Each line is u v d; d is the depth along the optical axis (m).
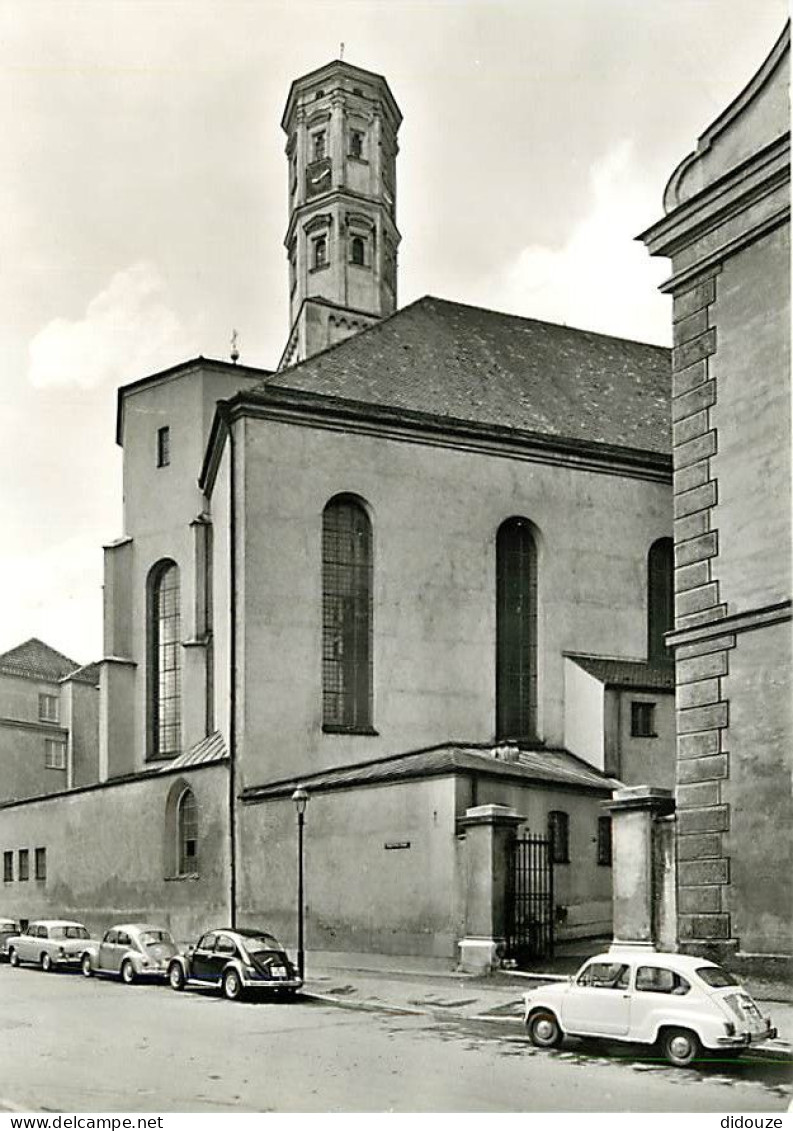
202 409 51.47
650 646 45.44
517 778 33.19
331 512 41.31
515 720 43.19
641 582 45.56
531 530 44.25
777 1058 18.27
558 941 34.16
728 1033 17.58
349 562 41.31
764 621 24.08
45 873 48.19
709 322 26.11
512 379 47.78
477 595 42.66
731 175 25.30
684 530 26.19
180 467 51.53
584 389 49.34
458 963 30.19
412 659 41.34
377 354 45.66
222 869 38.47
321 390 42.22
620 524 45.53
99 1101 15.47
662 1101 15.62
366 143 65.00
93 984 31.25
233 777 38.25
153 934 32.41
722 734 24.77
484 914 29.58
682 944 24.84
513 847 30.08
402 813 32.62
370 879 33.19
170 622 51.12
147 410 52.81
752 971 23.50
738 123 25.77
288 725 39.06
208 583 49.09
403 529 41.84
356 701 40.62
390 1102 15.44
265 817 37.03
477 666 42.25
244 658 38.84
